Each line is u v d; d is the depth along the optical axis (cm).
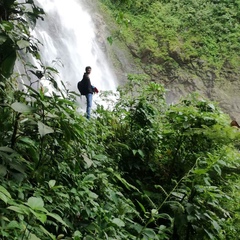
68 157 287
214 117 420
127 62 1900
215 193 353
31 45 294
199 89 1836
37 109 237
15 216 209
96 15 1969
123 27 1983
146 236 291
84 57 1747
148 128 470
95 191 326
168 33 1995
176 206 330
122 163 452
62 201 264
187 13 2109
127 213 338
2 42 251
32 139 262
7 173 230
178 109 431
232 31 2036
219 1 2181
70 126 252
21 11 293
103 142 444
